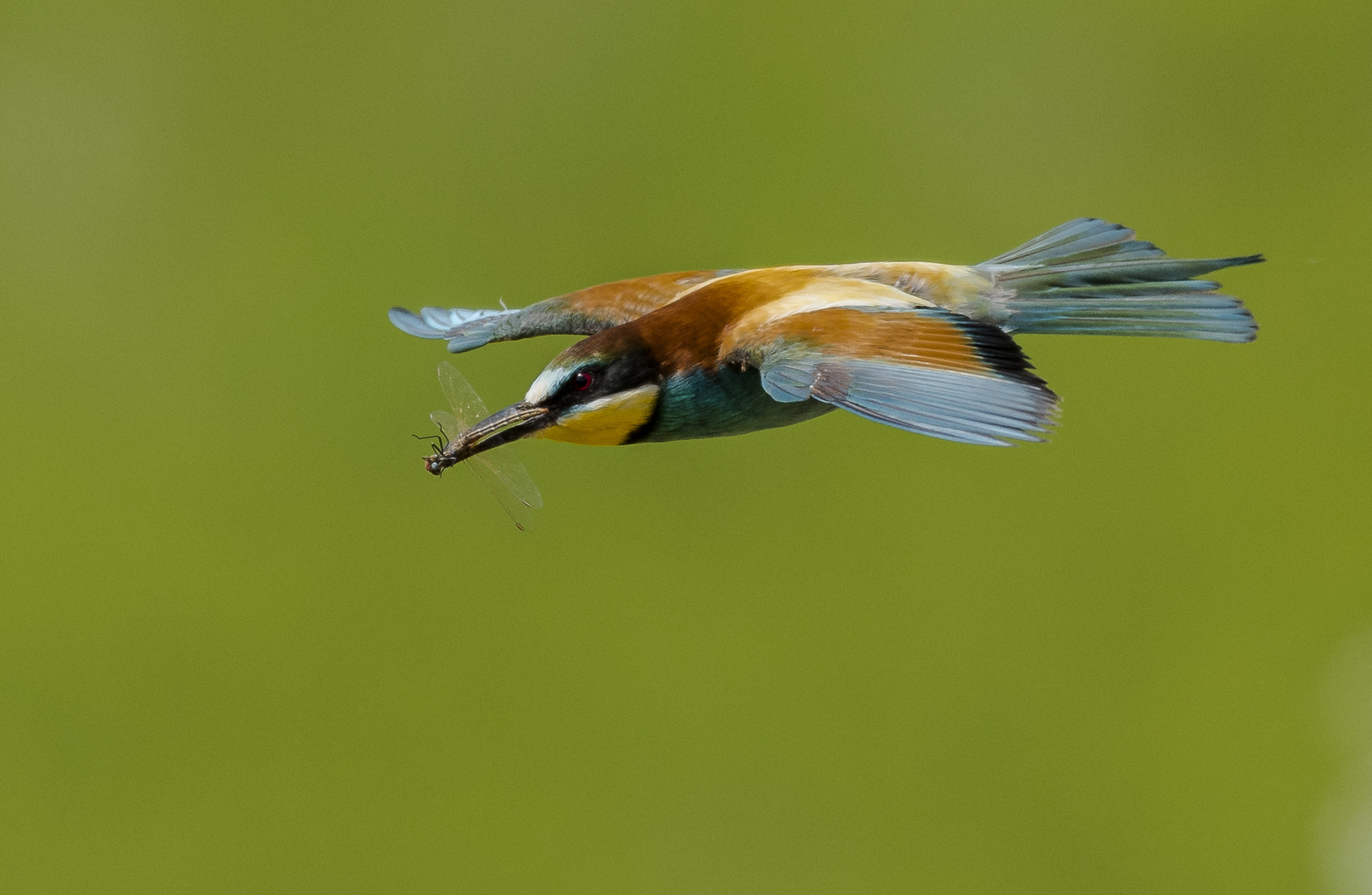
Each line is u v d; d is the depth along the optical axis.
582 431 6.03
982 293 6.05
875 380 5.93
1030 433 5.90
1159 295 6.04
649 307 6.08
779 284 6.03
